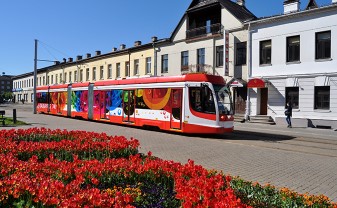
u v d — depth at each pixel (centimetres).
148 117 1927
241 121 2623
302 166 977
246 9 3431
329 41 2288
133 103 2059
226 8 2955
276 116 2531
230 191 461
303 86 2392
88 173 569
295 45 2475
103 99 2383
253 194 522
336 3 2220
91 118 2542
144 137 1563
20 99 8956
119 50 4416
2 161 627
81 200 397
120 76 4388
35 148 820
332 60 2250
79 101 2741
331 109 2242
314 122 2309
